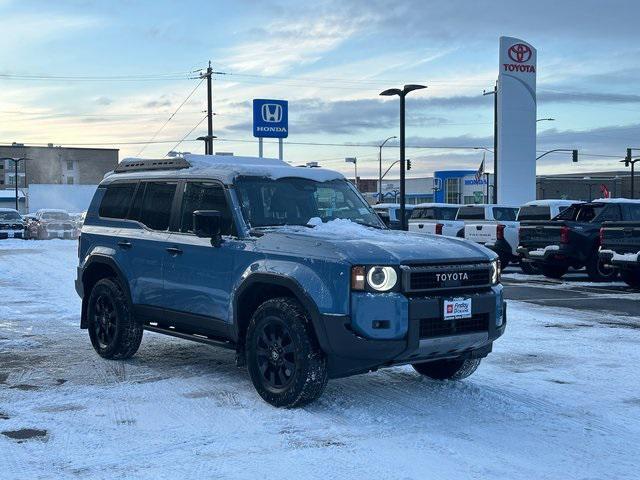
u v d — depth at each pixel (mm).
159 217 7465
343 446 5051
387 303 5473
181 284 6965
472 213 21938
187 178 7223
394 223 20359
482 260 6031
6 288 15133
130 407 6074
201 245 6742
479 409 6012
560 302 13156
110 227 8102
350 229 6469
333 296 5535
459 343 5805
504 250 19797
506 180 38031
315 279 5656
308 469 4617
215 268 6570
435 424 5586
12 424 5613
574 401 6289
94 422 5656
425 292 5668
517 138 38000
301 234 6105
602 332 9797
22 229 38062
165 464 4723
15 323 10609
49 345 8906
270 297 6383
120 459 4824
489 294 5984
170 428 5484
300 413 5828
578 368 7582
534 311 11867
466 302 5781
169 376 7207
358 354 5488
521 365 7727
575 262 17078
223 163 7562
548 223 17156
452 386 6734
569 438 5289
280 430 5406
